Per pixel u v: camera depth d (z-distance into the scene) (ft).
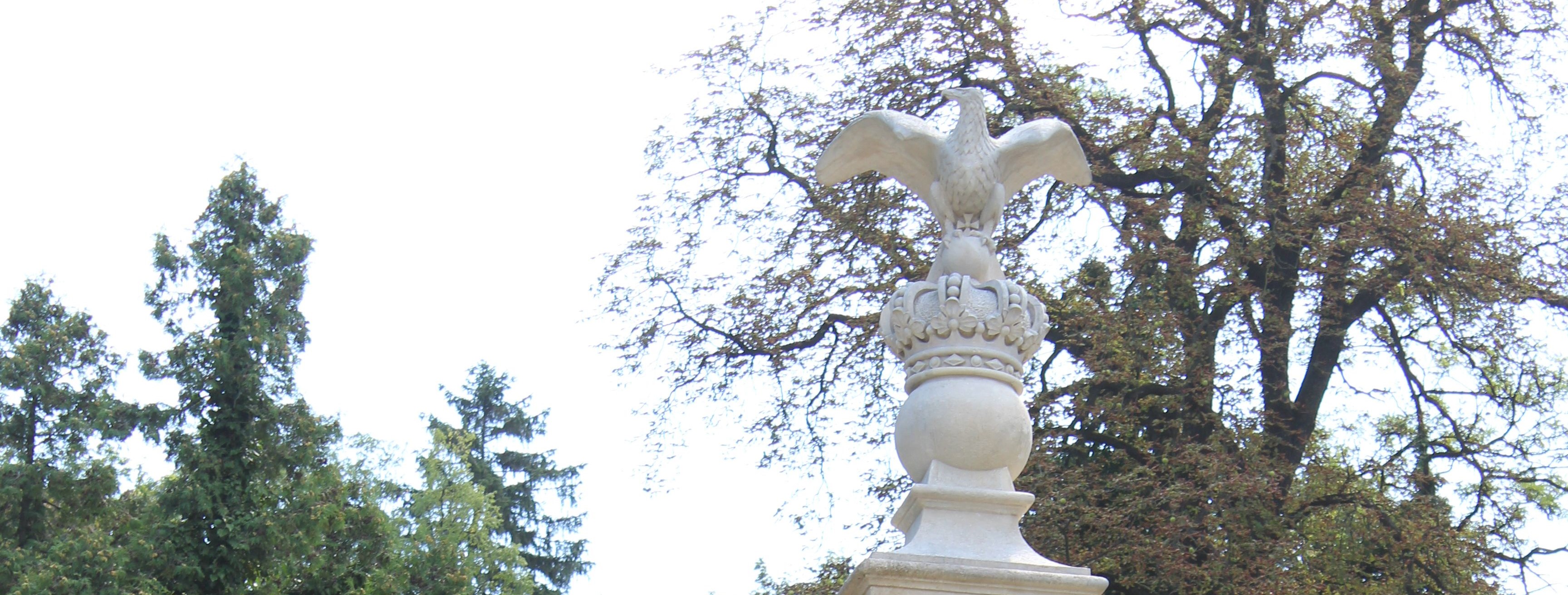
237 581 84.33
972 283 19.69
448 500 111.96
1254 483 48.83
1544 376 56.95
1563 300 55.93
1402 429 59.77
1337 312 56.03
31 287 94.38
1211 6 61.21
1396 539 52.06
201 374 88.43
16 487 84.17
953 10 61.31
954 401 18.92
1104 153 59.31
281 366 90.63
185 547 83.92
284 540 85.10
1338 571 50.75
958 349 19.24
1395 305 58.90
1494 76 60.39
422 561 99.71
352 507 91.76
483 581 110.63
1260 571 48.01
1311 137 58.39
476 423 154.71
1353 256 56.80
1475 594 50.08
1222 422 53.67
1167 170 59.52
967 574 17.62
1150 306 53.62
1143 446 54.70
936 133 21.35
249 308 90.58
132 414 87.92
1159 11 60.85
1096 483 52.16
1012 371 19.35
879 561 17.62
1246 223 56.13
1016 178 21.45
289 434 89.71
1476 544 52.08
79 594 77.36
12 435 89.20
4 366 89.30
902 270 58.29
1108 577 50.70
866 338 58.54
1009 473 19.02
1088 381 54.44
